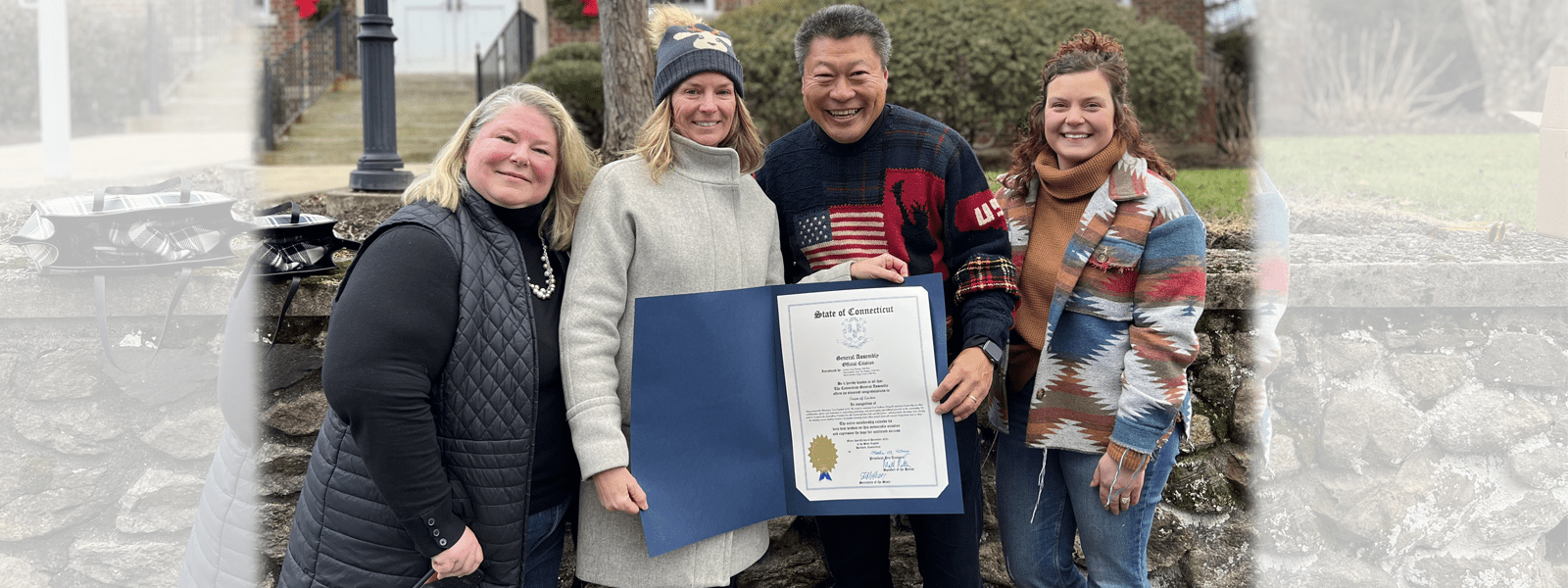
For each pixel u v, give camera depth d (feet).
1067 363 5.90
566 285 5.20
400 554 4.73
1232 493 8.11
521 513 4.95
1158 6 34.06
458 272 4.76
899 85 21.27
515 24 31.99
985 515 8.27
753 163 5.82
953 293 6.22
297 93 31.19
